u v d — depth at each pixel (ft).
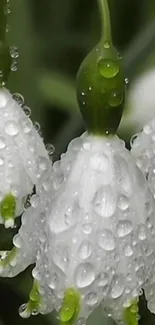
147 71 0.41
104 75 0.32
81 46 0.51
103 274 0.30
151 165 0.32
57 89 0.47
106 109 0.32
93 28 0.51
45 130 0.48
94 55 0.32
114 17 0.51
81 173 0.32
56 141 0.46
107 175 0.31
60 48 0.51
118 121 0.32
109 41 0.32
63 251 0.31
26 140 0.33
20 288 0.47
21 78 0.47
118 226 0.31
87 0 0.52
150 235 0.31
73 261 0.30
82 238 0.31
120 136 0.41
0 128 0.33
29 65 0.47
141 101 0.40
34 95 0.47
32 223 0.32
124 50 0.49
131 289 0.31
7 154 0.32
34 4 0.51
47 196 0.32
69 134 0.46
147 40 0.44
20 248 0.32
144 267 0.31
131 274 0.30
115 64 0.32
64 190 0.31
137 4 0.51
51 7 0.51
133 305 0.30
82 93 0.32
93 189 0.31
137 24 0.51
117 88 0.32
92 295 0.30
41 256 0.31
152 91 0.40
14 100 0.34
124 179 0.31
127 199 0.31
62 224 0.31
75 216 0.31
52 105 0.48
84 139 0.32
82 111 0.32
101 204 0.31
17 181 0.32
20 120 0.33
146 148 0.33
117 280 0.30
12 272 0.32
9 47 0.34
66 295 0.30
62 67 0.51
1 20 0.34
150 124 0.33
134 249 0.31
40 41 0.51
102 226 0.31
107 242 0.30
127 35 0.51
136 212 0.31
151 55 0.43
